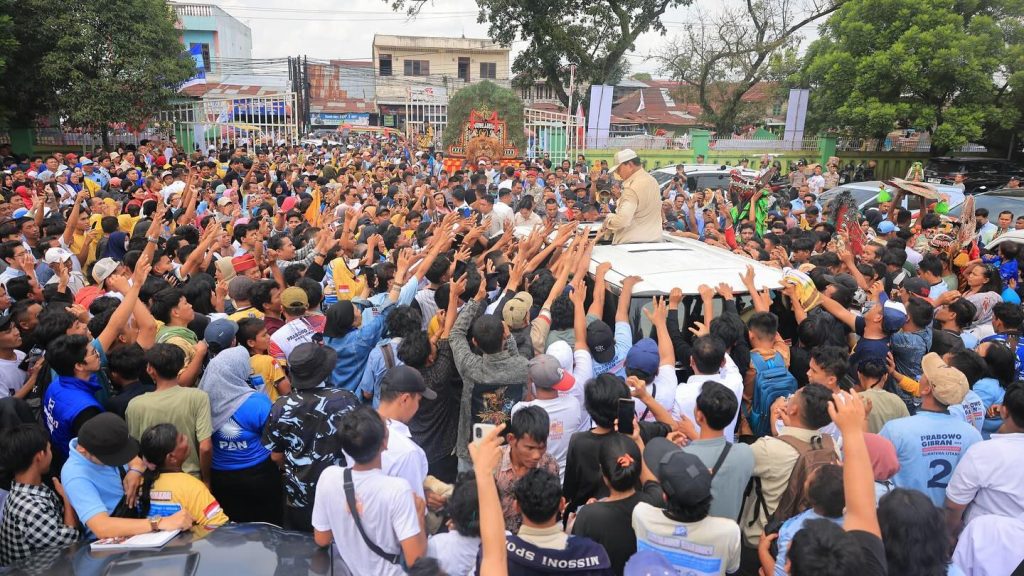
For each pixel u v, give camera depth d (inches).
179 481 133.8
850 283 231.8
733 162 1051.9
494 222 376.2
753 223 424.8
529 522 105.5
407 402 141.1
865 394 164.4
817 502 111.0
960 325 231.5
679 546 109.5
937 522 101.4
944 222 425.4
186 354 175.0
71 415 153.4
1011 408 136.6
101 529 125.6
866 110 979.3
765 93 1232.2
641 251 250.8
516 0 1099.9
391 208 418.3
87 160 582.9
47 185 446.3
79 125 800.9
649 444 121.4
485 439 104.4
